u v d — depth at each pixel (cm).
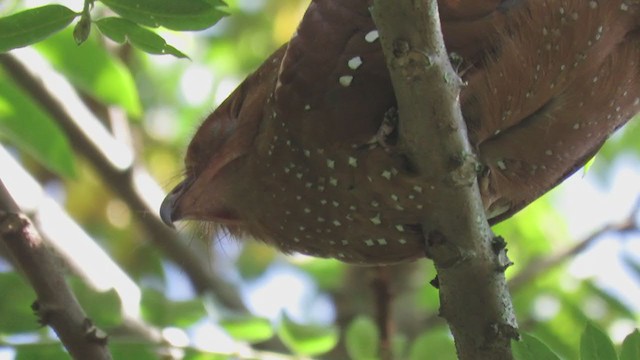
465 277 360
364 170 360
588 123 364
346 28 359
